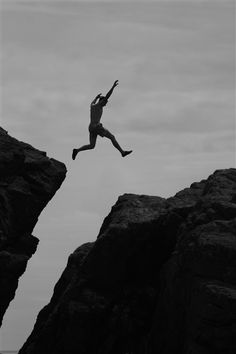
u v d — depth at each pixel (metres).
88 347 46.06
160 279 44.75
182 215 45.69
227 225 40.62
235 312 37.59
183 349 40.91
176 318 42.00
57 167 49.09
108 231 45.34
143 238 45.50
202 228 41.16
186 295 41.06
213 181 45.97
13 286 48.09
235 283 38.94
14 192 46.88
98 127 45.50
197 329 38.72
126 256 45.72
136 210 46.72
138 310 46.03
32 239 48.66
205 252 39.53
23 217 47.56
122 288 46.38
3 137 47.22
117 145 45.81
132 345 45.81
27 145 49.22
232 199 43.41
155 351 43.81
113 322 45.81
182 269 41.34
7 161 46.53
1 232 46.56
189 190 48.69
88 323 45.81
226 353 38.09
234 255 39.12
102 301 45.84
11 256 47.28
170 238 45.72
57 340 46.66
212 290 38.12
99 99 46.19
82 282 46.22
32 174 48.03
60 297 49.03
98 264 45.88
